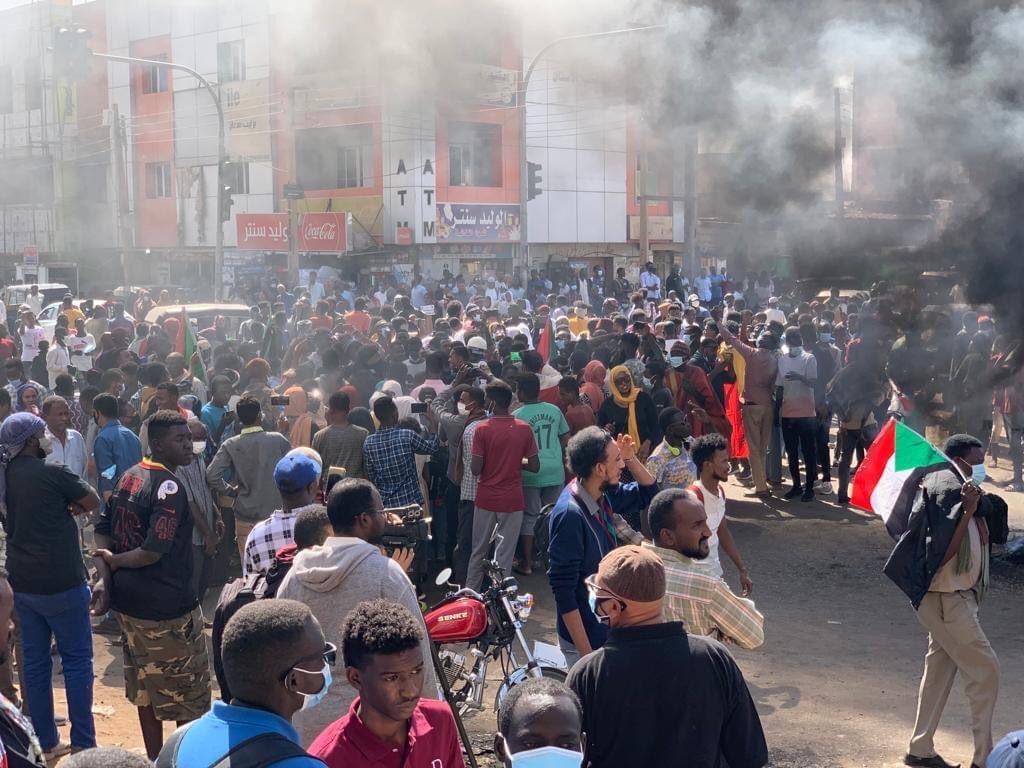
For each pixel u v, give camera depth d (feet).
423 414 28.68
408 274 87.97
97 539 15.92
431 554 27.43
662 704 9.41
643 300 63.10
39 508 15.70
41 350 54.24
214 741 7.71
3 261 126.21
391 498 23.56
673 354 34.24
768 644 22.61
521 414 25.93
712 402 31.94
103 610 15.15
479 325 45.06
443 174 88.48
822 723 18.51
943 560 16.19
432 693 11.22
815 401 35.12
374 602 8.34
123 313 66.39
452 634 14.30
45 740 16.15
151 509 15.31
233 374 29.58
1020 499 35.24
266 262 96.94
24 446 15.84
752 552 29.68
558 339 44.91
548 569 14.42
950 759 17.07
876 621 24.09
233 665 7.89
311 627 8.09
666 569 12.34
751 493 36.29
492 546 24.23
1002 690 19.84
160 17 98.32
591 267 96.27
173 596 15.35
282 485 14.30
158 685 15.48
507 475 24.02
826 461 36.22
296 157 92.02
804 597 25.89
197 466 18.31
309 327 47.88
